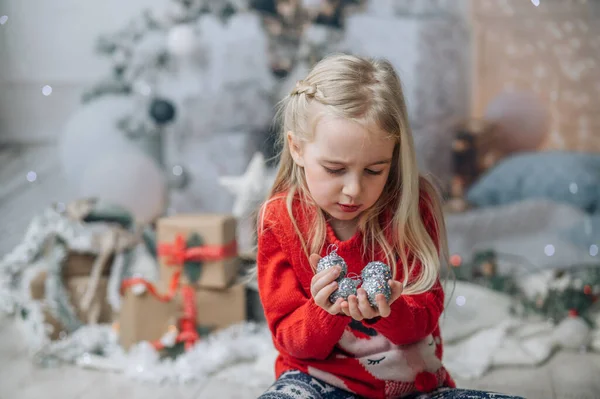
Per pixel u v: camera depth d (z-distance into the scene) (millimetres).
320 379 1083
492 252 2695
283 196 1097
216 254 2098
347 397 1070
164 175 3203
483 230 2982
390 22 3344
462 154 3287
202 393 1834
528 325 2285
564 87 3281
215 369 1985
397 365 1074
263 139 3410
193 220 2141
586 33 3230
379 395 1086
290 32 3420
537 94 3316
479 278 2643
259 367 1967
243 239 2486
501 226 2986
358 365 1078
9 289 2242
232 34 3361
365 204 972
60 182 3516
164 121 3209
